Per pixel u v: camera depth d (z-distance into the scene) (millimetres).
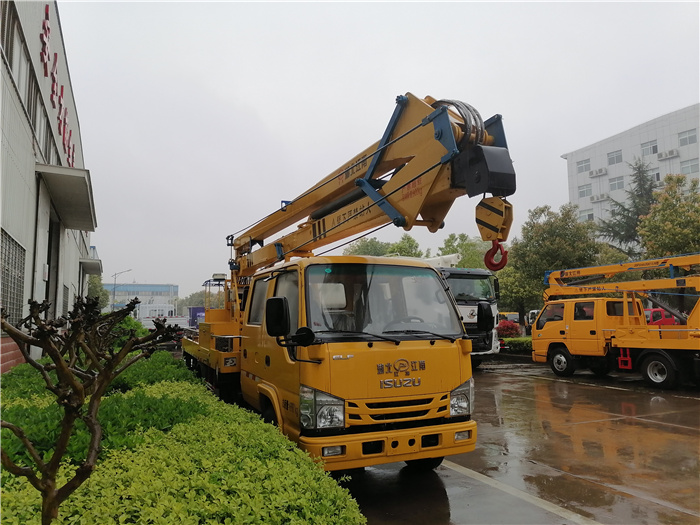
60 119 14914
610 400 9258
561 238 21250
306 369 4121
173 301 93188
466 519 4082
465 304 13711
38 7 10875
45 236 12180
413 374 4348
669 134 40219
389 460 4109
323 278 4641
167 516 2305
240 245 9258
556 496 4566
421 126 4883
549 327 12945
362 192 6004
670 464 5426
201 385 6309
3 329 1548
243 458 3195
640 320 11336
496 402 9250
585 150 46969
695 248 17703
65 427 1720
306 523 2453
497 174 4184
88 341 2799
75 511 2348
